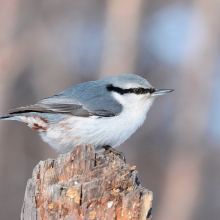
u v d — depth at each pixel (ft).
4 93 46.47
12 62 47.96
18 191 42.22
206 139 46.80
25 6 50.75
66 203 16.87
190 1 54.08
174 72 50.49
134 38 50.70
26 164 43.96
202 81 49.55
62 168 17.90
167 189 43.86
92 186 16.97
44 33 50.75
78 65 50.01
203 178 44.52
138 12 51.49
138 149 45.34
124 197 16.96
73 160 18.01
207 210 42.80
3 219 39.99
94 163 18.07
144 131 46.32
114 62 49.75
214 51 51.19
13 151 44.50
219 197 43.45
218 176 44.42
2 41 48.62
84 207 16.83
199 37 51.85
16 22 49.93
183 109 48.06
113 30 50.70
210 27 52.06
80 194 16.89
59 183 17.60
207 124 47.62
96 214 16.84
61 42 51.03
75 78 49.34
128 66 49.78
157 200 43.29
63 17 52.95
